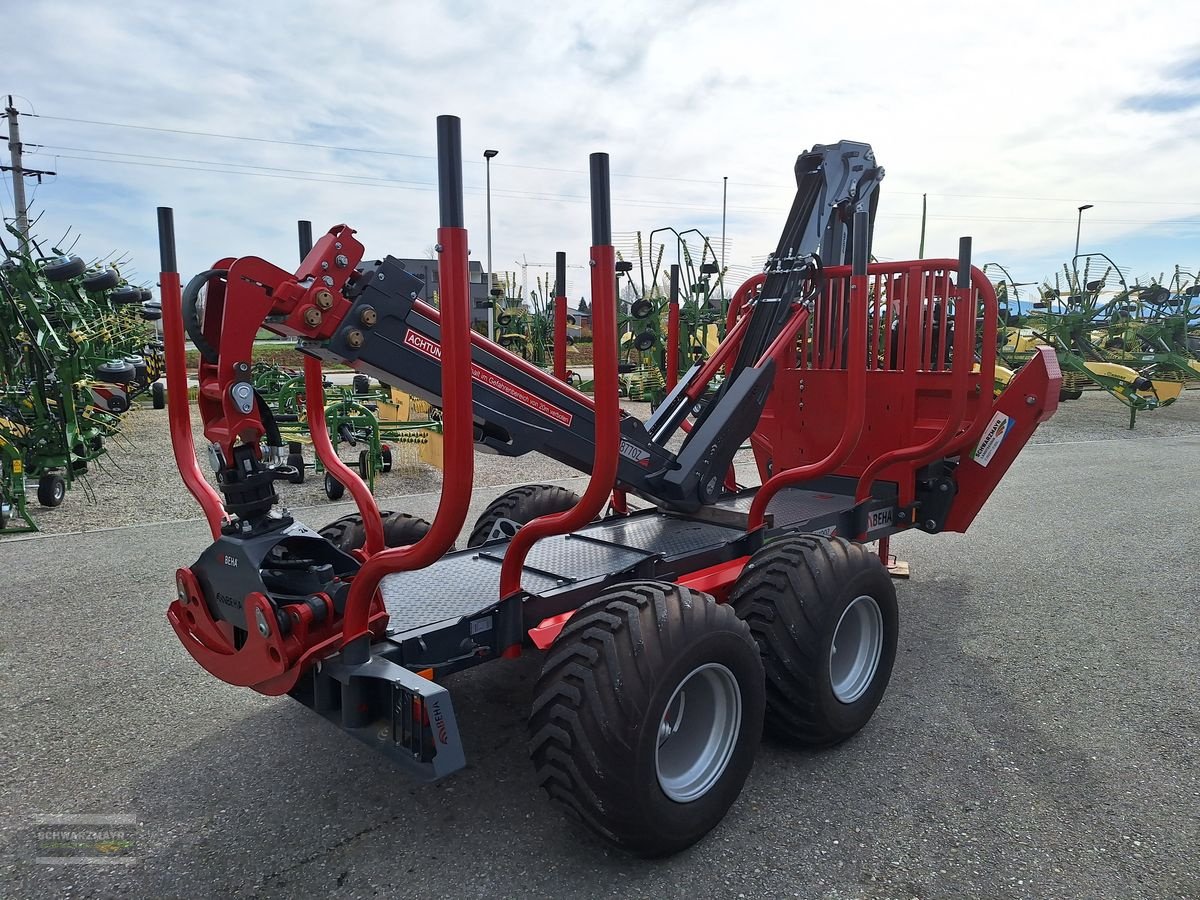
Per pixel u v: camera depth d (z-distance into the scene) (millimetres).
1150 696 3572
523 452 3189
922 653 4070
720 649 2463
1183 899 2254
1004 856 2443
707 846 2496
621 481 3572
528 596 2801
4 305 7352
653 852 2354
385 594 3016
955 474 4641
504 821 2627
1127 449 11234
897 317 4613
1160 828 2592
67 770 2939
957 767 2967
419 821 2627
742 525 3812
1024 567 5594
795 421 4977
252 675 2477
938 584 5219
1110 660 3977
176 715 3365
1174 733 3230
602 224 2137
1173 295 17672
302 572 2549
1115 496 8000
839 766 2975
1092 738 3189
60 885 2322
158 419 13984
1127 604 4824
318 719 3336
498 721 3328
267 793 2795
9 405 7535
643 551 3480
